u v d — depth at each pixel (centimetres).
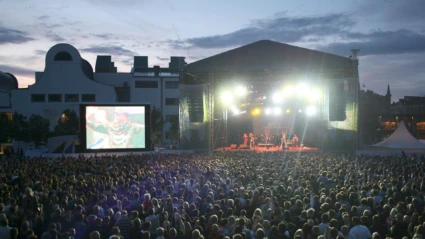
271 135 5962
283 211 1197
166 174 2142
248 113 6253
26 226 1034
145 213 1262
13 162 3041
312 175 1859
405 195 1503
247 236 1038
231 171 2286
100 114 4541
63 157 3494
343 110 4597
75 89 8250
